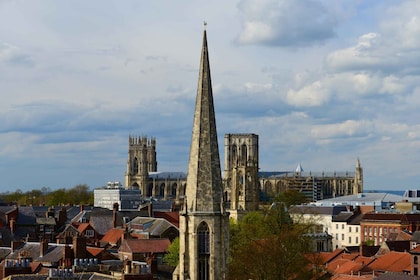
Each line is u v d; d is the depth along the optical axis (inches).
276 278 6628.9
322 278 7303.2
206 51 4704.7
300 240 7347.4
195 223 4564.5
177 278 4704.7
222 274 4581.7
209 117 4660.4
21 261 7519.7
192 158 4643.2
